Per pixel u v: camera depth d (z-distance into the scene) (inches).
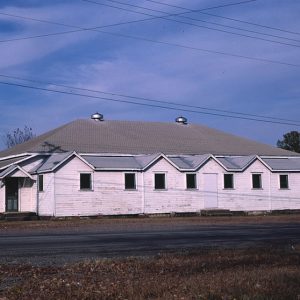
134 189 1683.1
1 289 411.5
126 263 545.0
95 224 1288.1
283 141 3577.8
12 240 839.1
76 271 502.3
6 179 1611.7
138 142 1879.9
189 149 1919.3
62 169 1581.0
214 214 1780.3
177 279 420.8
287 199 1961.1
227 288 361.1
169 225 1253.1
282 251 623.2
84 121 1967.3
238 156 1961.1
